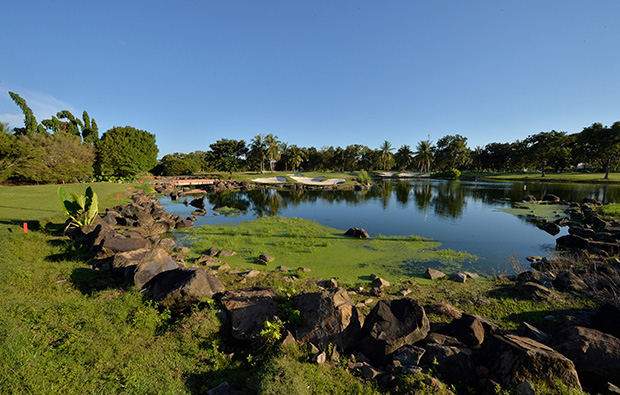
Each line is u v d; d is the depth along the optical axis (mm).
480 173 94812
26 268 8750
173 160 78750
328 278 10359
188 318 6199
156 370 4605
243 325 5945
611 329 5445
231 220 22703
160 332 5871
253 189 54188
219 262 11719
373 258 12945
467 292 9016
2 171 33375
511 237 17344
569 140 68438
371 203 33812
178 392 4145
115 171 55750
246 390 4207
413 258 12984
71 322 5664
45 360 4316
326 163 121125
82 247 11938
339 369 4828
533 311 7453
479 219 23422
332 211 27844
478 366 4758
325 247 14703
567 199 35562
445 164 106500
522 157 78250
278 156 91250
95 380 4176
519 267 11672
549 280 9484
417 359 4809
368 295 8797
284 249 14148
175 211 27359
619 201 32531
